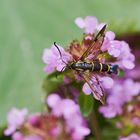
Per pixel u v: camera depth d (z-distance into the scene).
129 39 0.21
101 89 0.14
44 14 0.22
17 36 0.21
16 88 0.21
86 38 0.15
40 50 0.21
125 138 0.18
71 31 0.21
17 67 0.21
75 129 0.18
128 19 0.20
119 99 0.18
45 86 0.18
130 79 0.19
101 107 0.18
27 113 0.19
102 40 0.15
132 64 0.16
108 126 0.19
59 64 0.15
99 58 0.15
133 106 0.18
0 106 0.20
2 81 0.21
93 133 0.18
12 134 0.19
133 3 0.22
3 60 0.21
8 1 0.22
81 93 0.16
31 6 0.22
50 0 0.22
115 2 0.22
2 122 0.20
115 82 0.19
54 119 0.18
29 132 0.18
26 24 0.21
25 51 0.21
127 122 0.18
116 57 0.15
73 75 0.16
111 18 0.21
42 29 0.21
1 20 0.22
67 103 0.18
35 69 0.21
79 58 0.15
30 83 0.21
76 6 0.22
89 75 0.15
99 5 0.22
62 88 0.18
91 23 0.16
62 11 0.22
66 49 0.15
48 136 0.18
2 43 0.21
